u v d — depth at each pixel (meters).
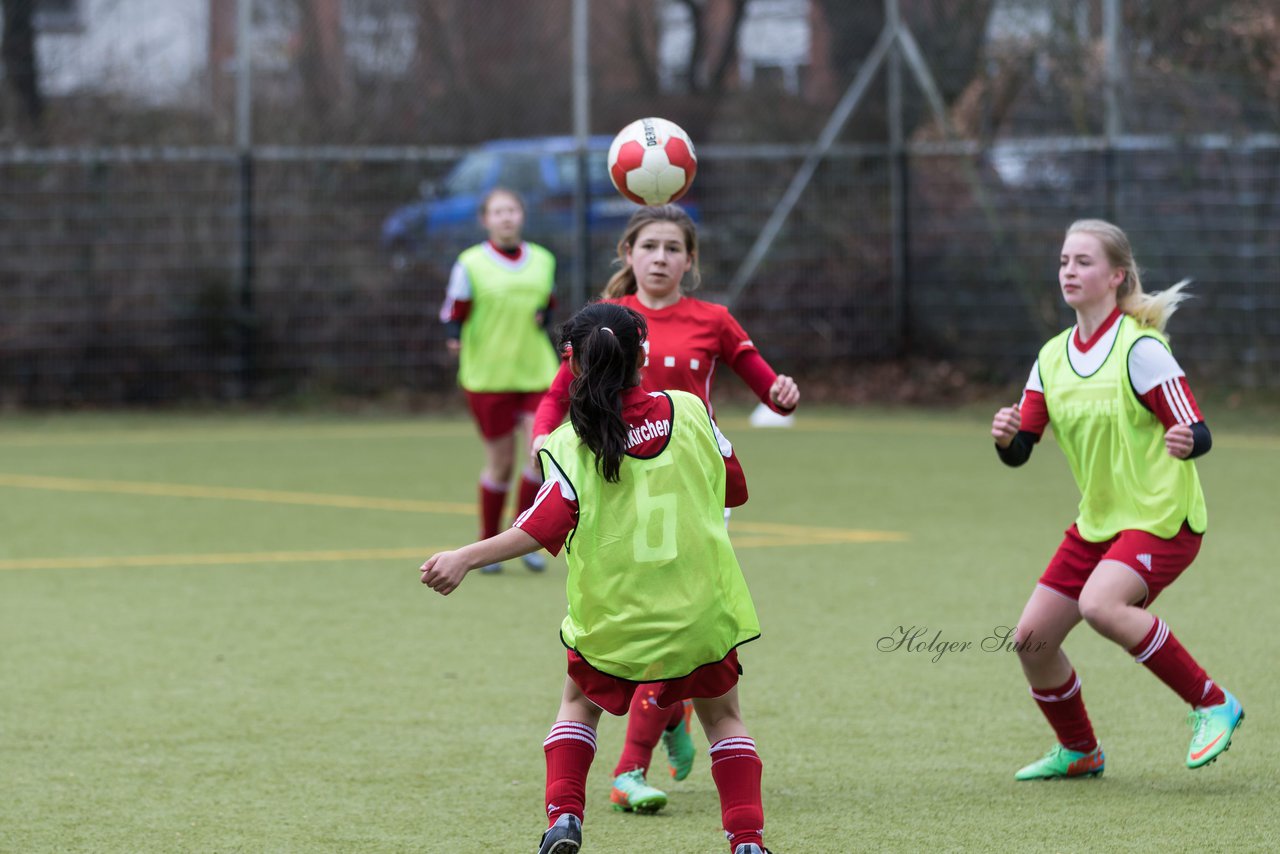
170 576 30.47
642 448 13.84
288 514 38.22
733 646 13.90
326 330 61.84
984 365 62.31
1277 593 27.73
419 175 61.72
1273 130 56.22
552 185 61.09
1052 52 59.75
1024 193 60.66
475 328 33.16
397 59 62.50
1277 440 49.75
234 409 61.25
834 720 20.19
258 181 61.03
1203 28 56.81
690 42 63.34
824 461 47.12
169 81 61.78
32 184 59.81
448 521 37.22
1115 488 17.22
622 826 16.25
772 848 15.30
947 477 43.66
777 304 63.69
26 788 17.42
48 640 24.98
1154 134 57.84
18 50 60.06
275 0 61.09
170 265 60.81
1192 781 17.47
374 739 19.44
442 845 15.49
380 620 26.59
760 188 63.50
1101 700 21.02
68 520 37.38
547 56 63.16
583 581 13.78
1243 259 56.25
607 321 13.80
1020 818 16.17
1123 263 17.41
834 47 63.41
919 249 63.28
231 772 18.05
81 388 60.91
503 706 21.00
